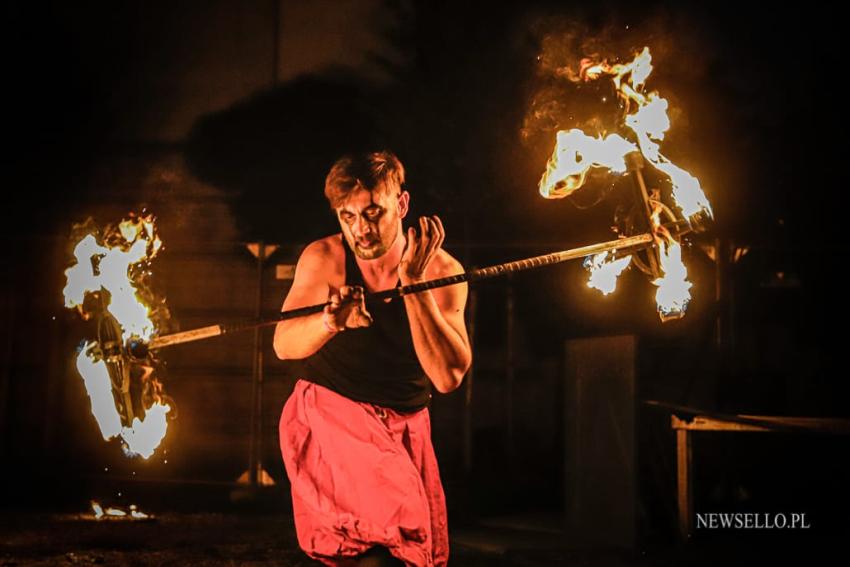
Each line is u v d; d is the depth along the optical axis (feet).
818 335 37.70
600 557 24.14
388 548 12.69
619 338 26.07
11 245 41.01
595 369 27.20
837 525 27.94
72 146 43.14
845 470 31.60
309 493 13.15
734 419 24.11
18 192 42.70
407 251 12.95
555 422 39.93
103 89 43.62
